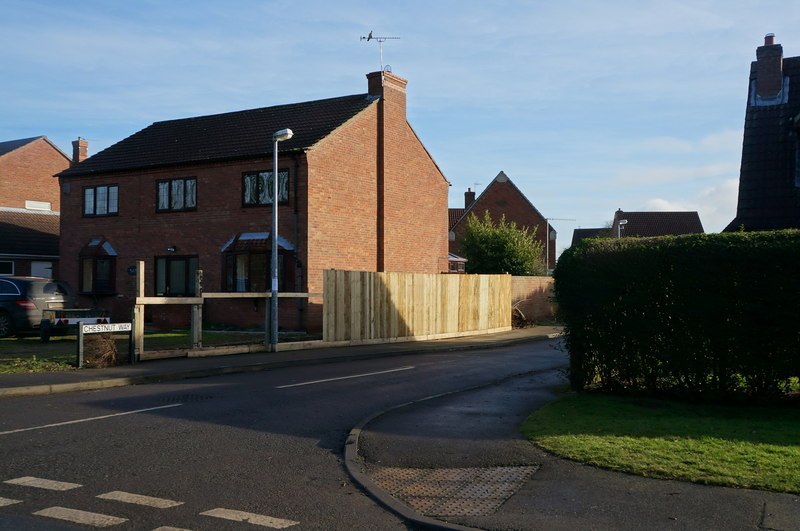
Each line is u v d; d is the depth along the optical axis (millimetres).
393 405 11273
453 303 25797
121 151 30328
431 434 8898
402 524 5727
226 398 11828
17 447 8133
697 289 9938
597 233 68500
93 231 29453
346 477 7109
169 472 7148
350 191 26109
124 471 7156
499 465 7328
